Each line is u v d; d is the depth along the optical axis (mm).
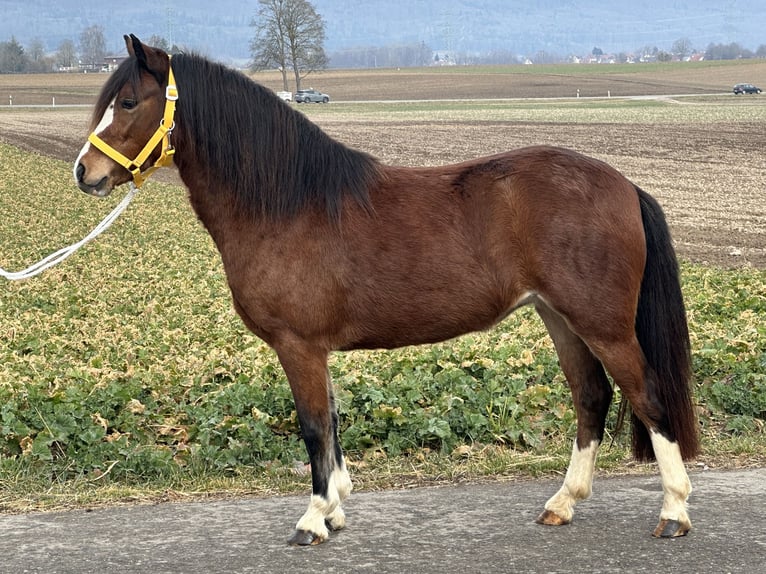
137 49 5227
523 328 10883
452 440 7207
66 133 51781
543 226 5055
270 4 94125
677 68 134125
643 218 5273
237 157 5223
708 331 10109
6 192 29656
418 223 5191
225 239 5312
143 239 20922
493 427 7320
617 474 6328
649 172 32781
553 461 6508
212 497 6102
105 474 6648
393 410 7305
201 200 5363
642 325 5254
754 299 12000
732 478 6055
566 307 5066
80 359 10555
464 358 9188
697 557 4785
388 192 5289
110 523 5516
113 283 15547
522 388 8062
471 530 5266
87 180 5297
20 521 5586
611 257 5020
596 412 5461
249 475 6691
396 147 42125
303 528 5141
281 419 7730
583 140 43750
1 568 4844
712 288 13523
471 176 5273
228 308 13195
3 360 10078
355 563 4848
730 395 7887
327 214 5176
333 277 5180
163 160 5371
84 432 7164
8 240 20984
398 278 5172
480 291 5184
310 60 94812
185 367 9438
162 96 5305
